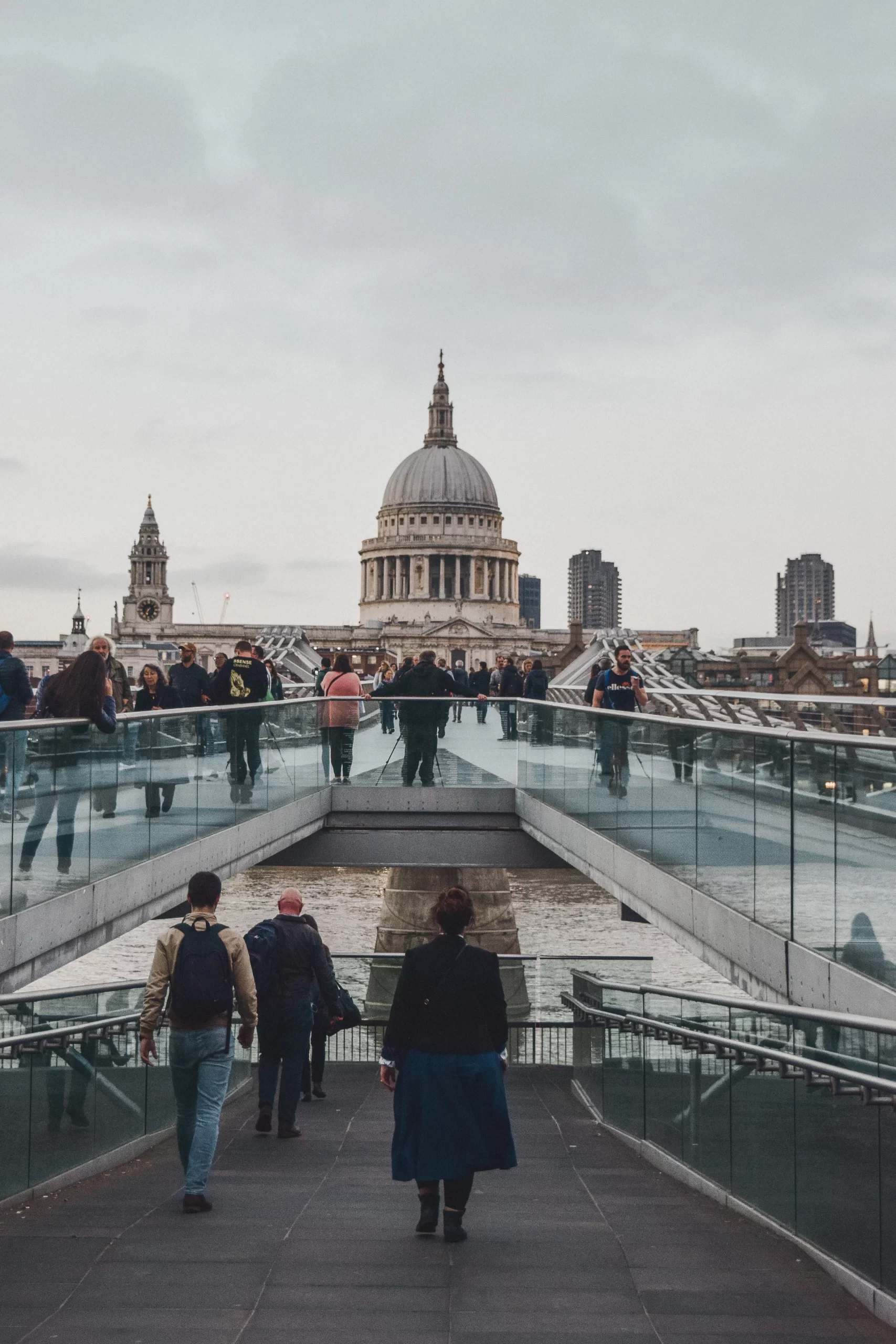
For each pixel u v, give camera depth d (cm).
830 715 2509
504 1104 1061
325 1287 903
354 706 2791
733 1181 1221
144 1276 930
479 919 5625
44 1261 970
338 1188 1298
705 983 4925
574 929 7519
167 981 1194
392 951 5662
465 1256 995
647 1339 801
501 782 2784
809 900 1227
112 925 1619
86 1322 823
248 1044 1220
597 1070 2031
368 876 9494
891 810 1037
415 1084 1059
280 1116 1644
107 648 1581
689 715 3133
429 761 2783
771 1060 1108
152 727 1761
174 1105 1778
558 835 2391
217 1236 1053
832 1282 938
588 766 2170
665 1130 1506
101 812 1584
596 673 2784
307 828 2625
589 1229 1102
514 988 2639
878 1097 891
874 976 1072
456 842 2788
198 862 1959
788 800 1281
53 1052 1294
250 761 2241
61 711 1505
